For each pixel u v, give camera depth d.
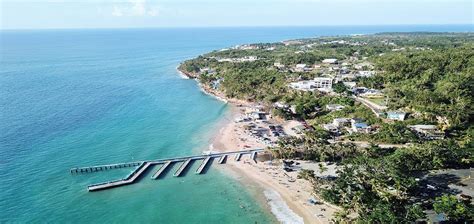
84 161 138.62
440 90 178.75
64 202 111.12
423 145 133.62
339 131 163.25
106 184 120.75
